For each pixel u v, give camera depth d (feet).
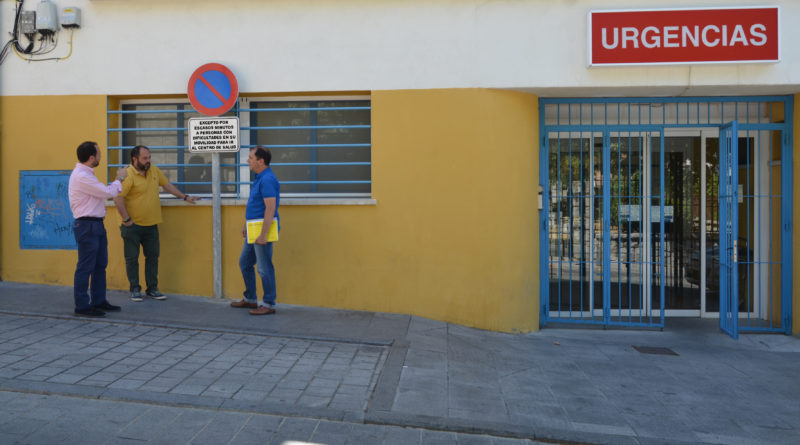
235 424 12.32
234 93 22.17
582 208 24.67
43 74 23.63
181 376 14.64
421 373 16.42
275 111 23.97
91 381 13.88
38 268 23.94
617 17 21.61
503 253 22.54
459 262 22.48
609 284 24.54
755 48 21.34
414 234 22.63
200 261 23.48
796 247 23.58
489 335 21.97
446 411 13.80
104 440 11.19
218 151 22.59
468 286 22.47
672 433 13.56
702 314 25.68
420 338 19.70
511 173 22.61
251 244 21.03
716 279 25.77
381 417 13.05
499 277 22.53
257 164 20.18
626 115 24.48
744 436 13.60
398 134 22.61
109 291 23.59
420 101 22.53
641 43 21.57
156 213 22.06
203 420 12.41
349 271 22.91
